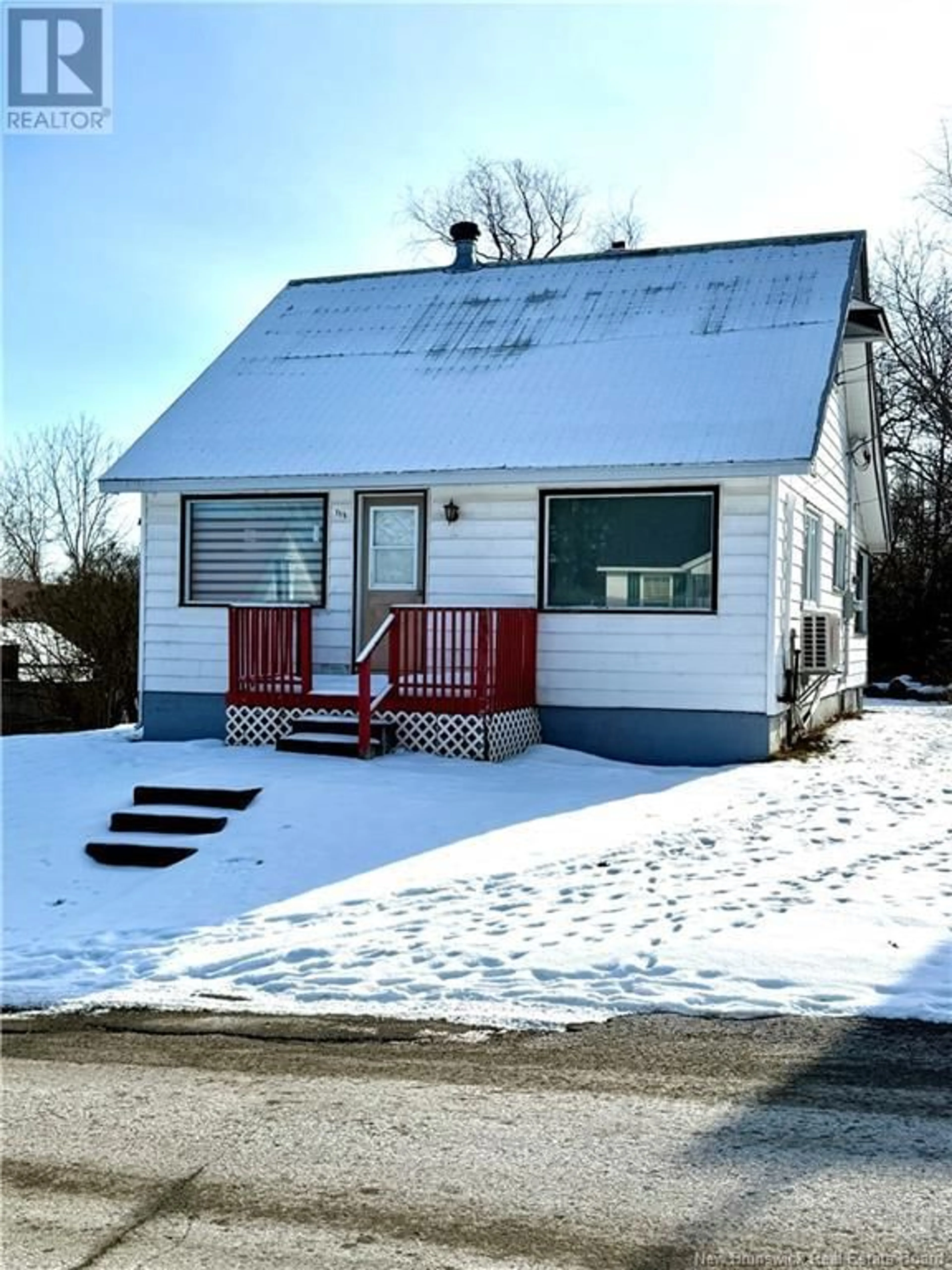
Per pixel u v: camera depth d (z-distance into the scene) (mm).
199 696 13570
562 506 12422
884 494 18641
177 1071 4801
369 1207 3521
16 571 30750
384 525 13102
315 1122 4199
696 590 11953
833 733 14570
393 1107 4312
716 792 10094
